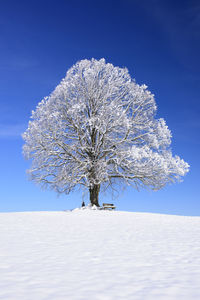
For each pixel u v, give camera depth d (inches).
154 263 210.8
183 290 142.9
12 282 159.0
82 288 146.8
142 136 1002.1
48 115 929.5
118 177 995.9
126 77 1027.3
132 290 143.0
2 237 343.0
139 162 934.4
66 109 975.6
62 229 425.7
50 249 267.6
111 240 327.3
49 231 401.1
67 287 148.8
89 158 968.3
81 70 1008.2
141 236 362.3
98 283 156.4
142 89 976.9
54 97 959.0
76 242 309.9
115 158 922.7
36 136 936.9
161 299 128.6
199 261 218.8
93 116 962.1
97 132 990.4
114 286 150.5
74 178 931.3
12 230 407.2
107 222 534.6
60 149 973.2
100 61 1013.8
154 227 466.3
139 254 246.7
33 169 978.7
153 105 1016.9
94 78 1011.9
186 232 405.4
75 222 526.3
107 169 951.0
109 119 928.9
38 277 169.8
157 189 988.6
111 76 1010.1
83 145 959.6
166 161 938.7
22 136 953.5
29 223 498.9
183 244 302.2
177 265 204.4
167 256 238.4
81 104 923.4
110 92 992.9
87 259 224.2
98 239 333.7
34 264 206.1
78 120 947.3
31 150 960.3
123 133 1005.2
